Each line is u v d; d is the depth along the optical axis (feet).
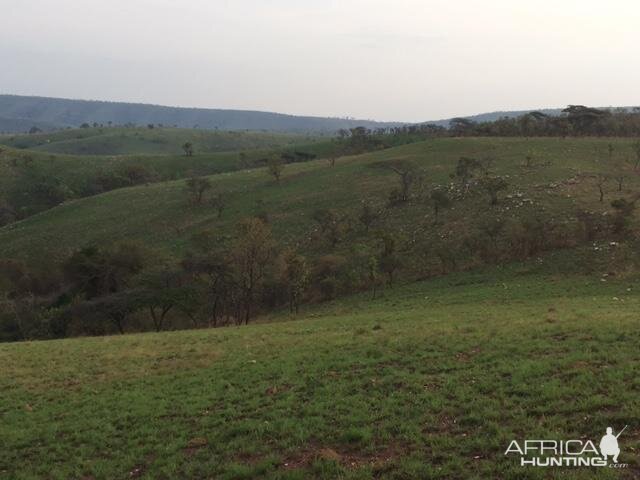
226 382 59.21
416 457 35.68
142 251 220.84
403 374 53.67
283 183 337.72
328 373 57.77
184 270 195.62
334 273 186.91
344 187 299.38
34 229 346.54
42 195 525.34
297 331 93.61
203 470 37.96
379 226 230.68
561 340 59.41
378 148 504.84
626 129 373.40
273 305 179.83
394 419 42.22
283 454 39.14
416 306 130.72
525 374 48.11
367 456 37.19
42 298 211.20
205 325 168.45
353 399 47.93
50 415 54.29
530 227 170.50
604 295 116.26
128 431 47.55
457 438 37.58
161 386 60.95
